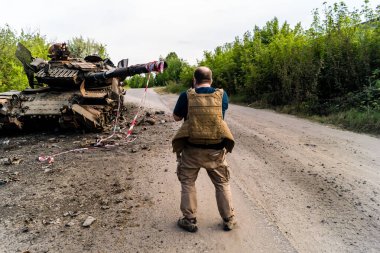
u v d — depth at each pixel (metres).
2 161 7.16
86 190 5.52
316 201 4.94
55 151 8.00
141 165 6.74
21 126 9.91
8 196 5.35
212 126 3.92
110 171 6.41
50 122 10.28
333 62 12.48
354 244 3.82
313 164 6.60
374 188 5.36
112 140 8.89
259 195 5.18
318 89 12.93
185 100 4.05
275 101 15.20
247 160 6.95
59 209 4.85
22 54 11.40
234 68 20.75
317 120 11.34
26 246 3.90
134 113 14.16
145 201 5.04
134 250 3.77
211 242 3.90
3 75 15.70
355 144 8.02
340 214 4.53
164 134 9.55
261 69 16.77
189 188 4.15
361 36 12.71
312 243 3.85
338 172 6.12
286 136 8.98
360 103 11.16
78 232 4.19
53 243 3.95
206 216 4.52
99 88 11.31
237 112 13.77
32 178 6.16
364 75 12.05
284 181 5.75
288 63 14.57
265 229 4.17
